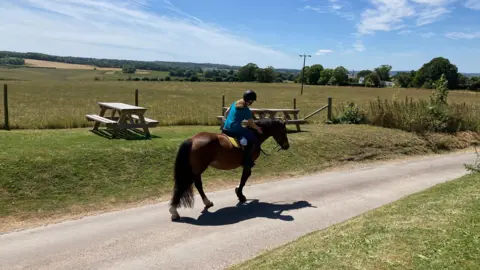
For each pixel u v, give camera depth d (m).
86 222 7.13
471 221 5.71
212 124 17.48
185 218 7.48
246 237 6.56
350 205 8.60
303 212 8.01
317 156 13.19
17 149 9.41
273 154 12.51
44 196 7.91
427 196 7.79
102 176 9.02
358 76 161.25
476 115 20.30
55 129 13.60
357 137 15.41
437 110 18.50
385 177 11.52
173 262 5.54
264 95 67.31
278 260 4.91
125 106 12.79
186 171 7.17
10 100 35.31
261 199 8.91
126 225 7.02
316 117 21.47
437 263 4.39
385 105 19.16
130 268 5.34
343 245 5.20
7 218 7.05
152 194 8.86
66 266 5.35
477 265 4.29
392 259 4.58
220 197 8.96
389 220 6.18
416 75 122.75
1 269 5.19
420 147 16.05
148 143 11.20
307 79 146.12
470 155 15.73
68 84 78.62
